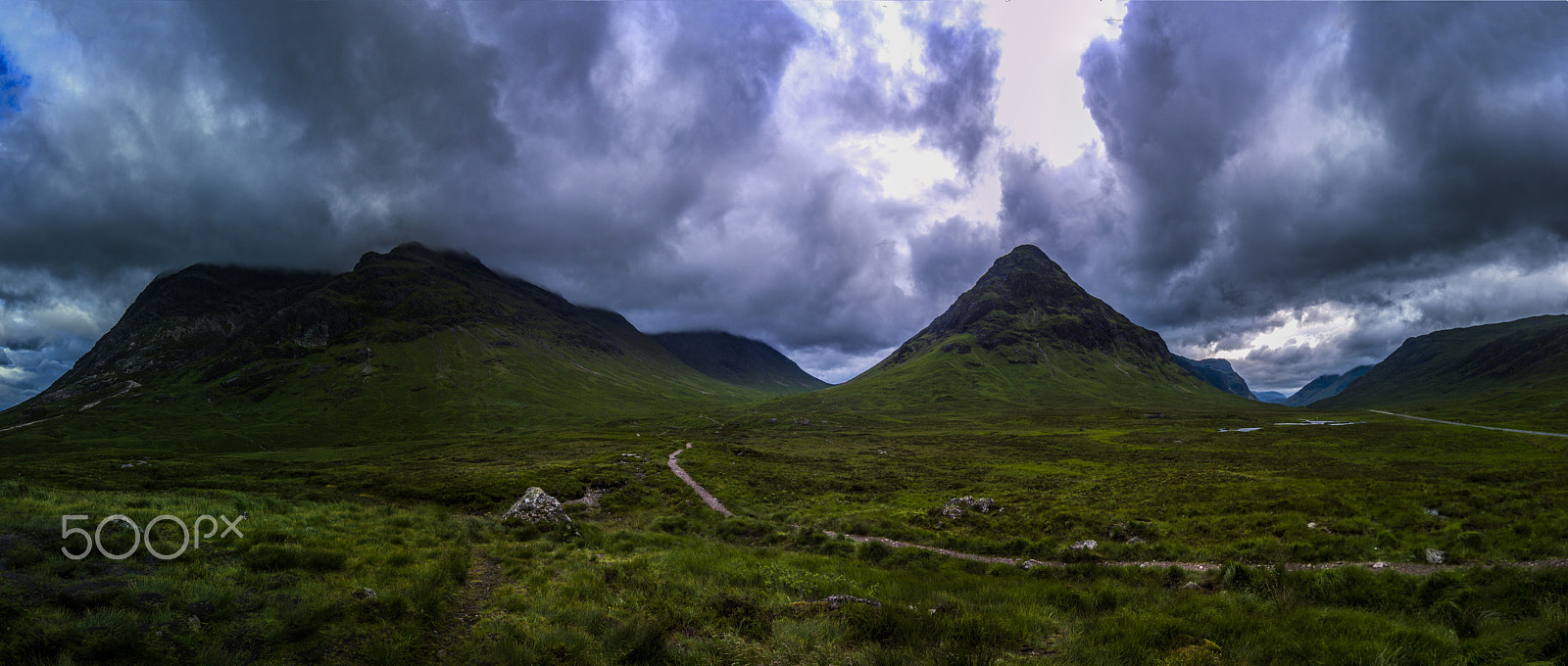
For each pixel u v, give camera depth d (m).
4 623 8.23
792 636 11.91
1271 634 11.77
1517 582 14.02
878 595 16.47
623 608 13.21
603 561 18.73
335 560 14.06
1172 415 186.75
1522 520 23.20
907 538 30.38
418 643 10.36
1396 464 58.66
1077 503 37.09
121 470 63.22
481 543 21.09
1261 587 17.02
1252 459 70.88
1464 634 12.27
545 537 23.84
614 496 44.12
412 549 17.08
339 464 75.94
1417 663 10.26
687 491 46.22
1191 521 29.30
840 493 48.94
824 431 163.12
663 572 17.34
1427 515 26.53
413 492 43.38
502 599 13.33
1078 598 16.20
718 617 12.95
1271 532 26.27
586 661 10.02
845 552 26.75
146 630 8.91
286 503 25.16
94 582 10.14
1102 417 181.62
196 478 52.44
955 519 34.72
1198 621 13.04
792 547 28.22
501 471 56.50
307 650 9.47
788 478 55.44
